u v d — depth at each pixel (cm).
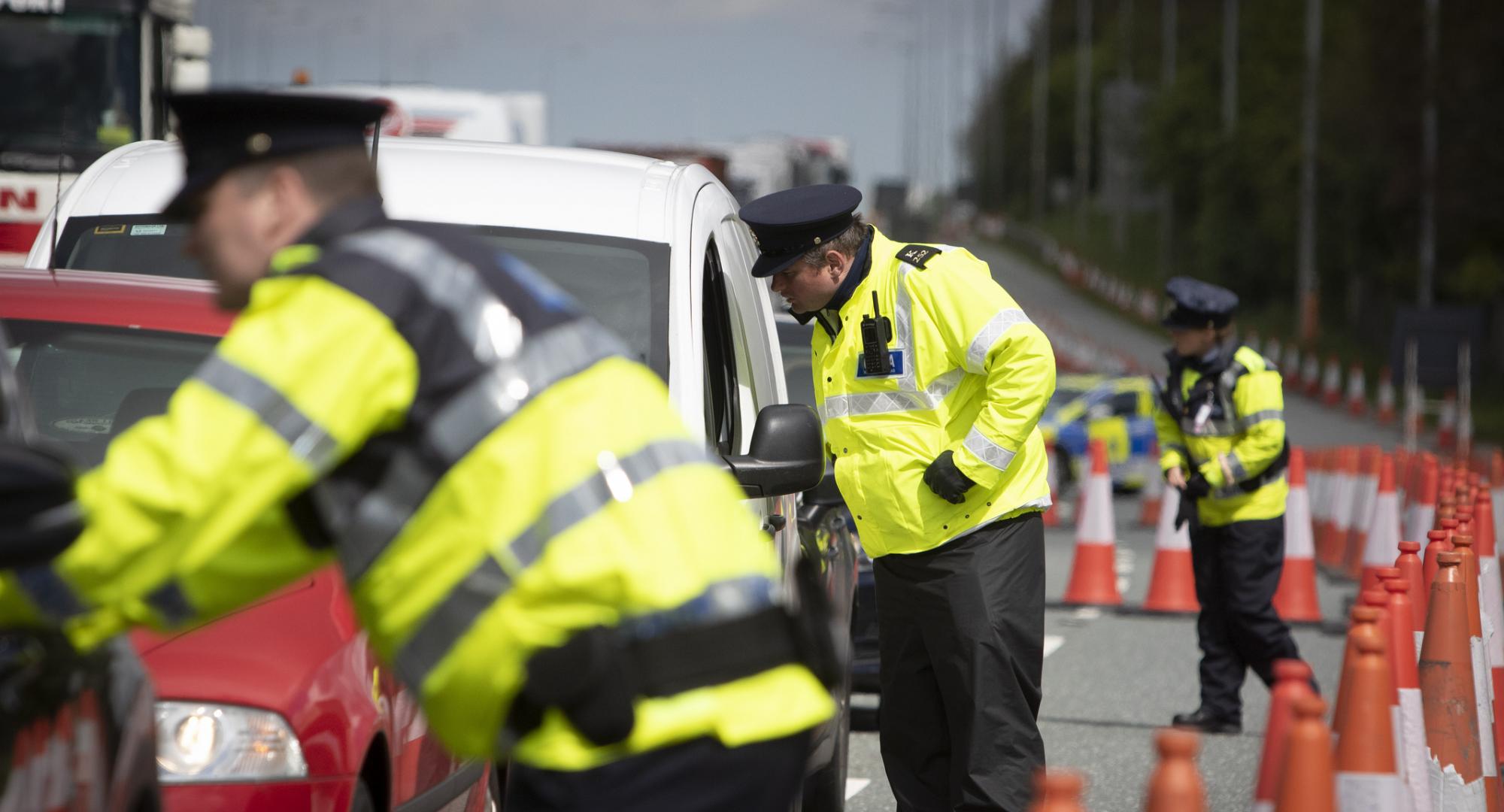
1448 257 16862
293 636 1345
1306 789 1078
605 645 905
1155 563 4403
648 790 925
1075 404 8156
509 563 891
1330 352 18712
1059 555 5947
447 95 6988
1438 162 14688
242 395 856
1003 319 1872
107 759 1009
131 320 1523
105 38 5100
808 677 982
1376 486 5050
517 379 900
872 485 1933
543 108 7762
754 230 1930
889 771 2012
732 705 938
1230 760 2769
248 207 920
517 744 927
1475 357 7312
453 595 895
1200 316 2919
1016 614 1917
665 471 937
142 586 855
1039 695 1950
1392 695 1348
